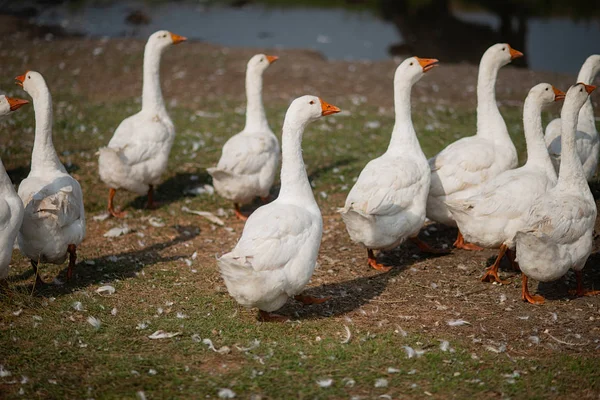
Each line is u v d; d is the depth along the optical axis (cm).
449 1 2959
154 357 550
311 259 597
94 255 799
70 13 2822
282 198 636
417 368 533
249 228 589
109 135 1273
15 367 532
